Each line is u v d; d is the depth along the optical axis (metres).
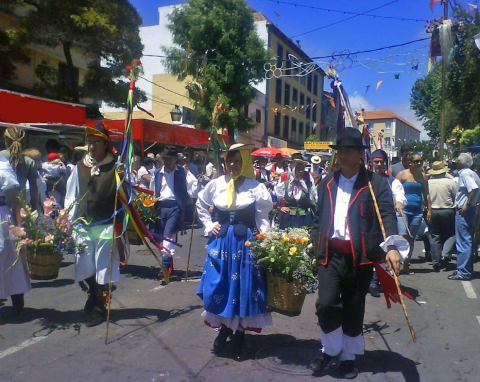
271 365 3.96
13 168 5.11
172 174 6.91
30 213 4.75
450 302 5.95
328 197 3.76
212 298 3.94
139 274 7.16
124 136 4.86
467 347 4.46
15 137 5.16
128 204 4.91
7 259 4.82
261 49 20.94
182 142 17.53
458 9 13.79
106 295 4.82
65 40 17.20
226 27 20.59
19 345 4.31
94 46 17.64
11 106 13.05
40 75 18.77
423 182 7.23
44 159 12.27
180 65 20.83
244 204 4.06
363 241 3.56
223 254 3.98
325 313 3.66
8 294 4.84
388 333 4.82
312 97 41.88
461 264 7.08
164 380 3.67
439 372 3.91
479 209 7.89
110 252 4.74
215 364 3.97
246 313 3.90
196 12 20.92
